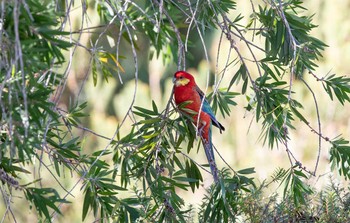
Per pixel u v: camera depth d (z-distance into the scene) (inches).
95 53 388.8
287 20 408.8
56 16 307.4
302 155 728.3
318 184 640.4
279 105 386.0
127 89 796.6
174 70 856.3
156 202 372.8
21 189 328.2
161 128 373.7
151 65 843.4
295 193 391.2
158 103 831.1
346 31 731.4
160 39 509.0
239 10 717.9
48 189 330.6
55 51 298.5
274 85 398.3
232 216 384.8
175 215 381.1
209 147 419.8
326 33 733.9
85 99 786.2
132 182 504.1
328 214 390.3
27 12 278.8
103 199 382.6
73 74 743.1
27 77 311.6
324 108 730.2
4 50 280.4
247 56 727.7
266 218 389.4
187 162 398.3
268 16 408.8
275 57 402.3
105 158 730.8
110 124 761.6
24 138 282.8
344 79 402.3
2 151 331.6
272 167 738.2
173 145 375.6
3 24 279.7
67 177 669.3
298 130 736.3
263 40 722.8
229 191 390.0
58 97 329.1
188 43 543.5
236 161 767.1
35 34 291.4
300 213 395.9
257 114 394.6
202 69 818.8
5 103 289.0
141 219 382.0
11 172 352.8
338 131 726.5
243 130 775.7
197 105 410.9
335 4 738.8
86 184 373.4
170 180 374.9
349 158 405.4
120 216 382.0
